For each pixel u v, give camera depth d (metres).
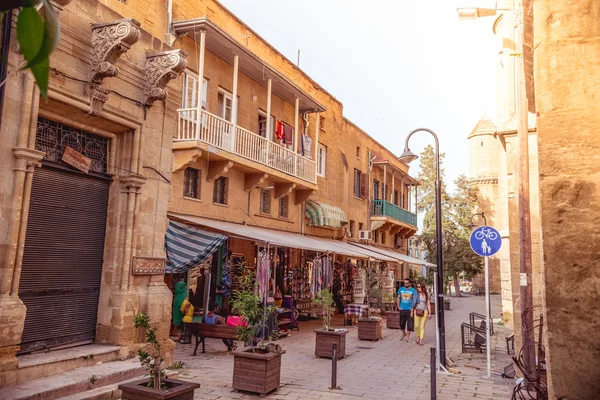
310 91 21.72
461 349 13.39
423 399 7.80
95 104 8.00
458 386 8.75
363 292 19.56
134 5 13.06
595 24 2.90
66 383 6.62
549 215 2.79
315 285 16.09
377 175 29.84
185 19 14.13
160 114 9.66
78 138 8.39
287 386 8.42
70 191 8.20
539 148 2.89
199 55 14.41
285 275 18.72
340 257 23.94
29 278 7.36
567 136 2.83
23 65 1.02
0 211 6.53
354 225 25.86
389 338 15.28
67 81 7.56
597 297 2.61
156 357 5.91
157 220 9.50
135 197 8.91
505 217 18.27
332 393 8.04
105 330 8.49
